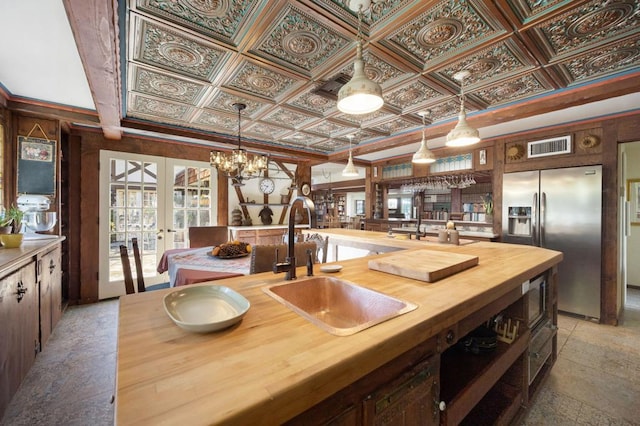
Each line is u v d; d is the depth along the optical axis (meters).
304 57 2.03
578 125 3.36
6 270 1.63
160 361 0.64
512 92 2.57
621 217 3.31
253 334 0.78
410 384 0.89
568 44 1.87
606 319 3.12
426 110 3.00
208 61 2.08
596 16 1.59
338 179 9.08
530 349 1.70
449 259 1.63
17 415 1.73
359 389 0.75
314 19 1.63
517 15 1.60
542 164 3.64
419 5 1.52
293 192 5.79
